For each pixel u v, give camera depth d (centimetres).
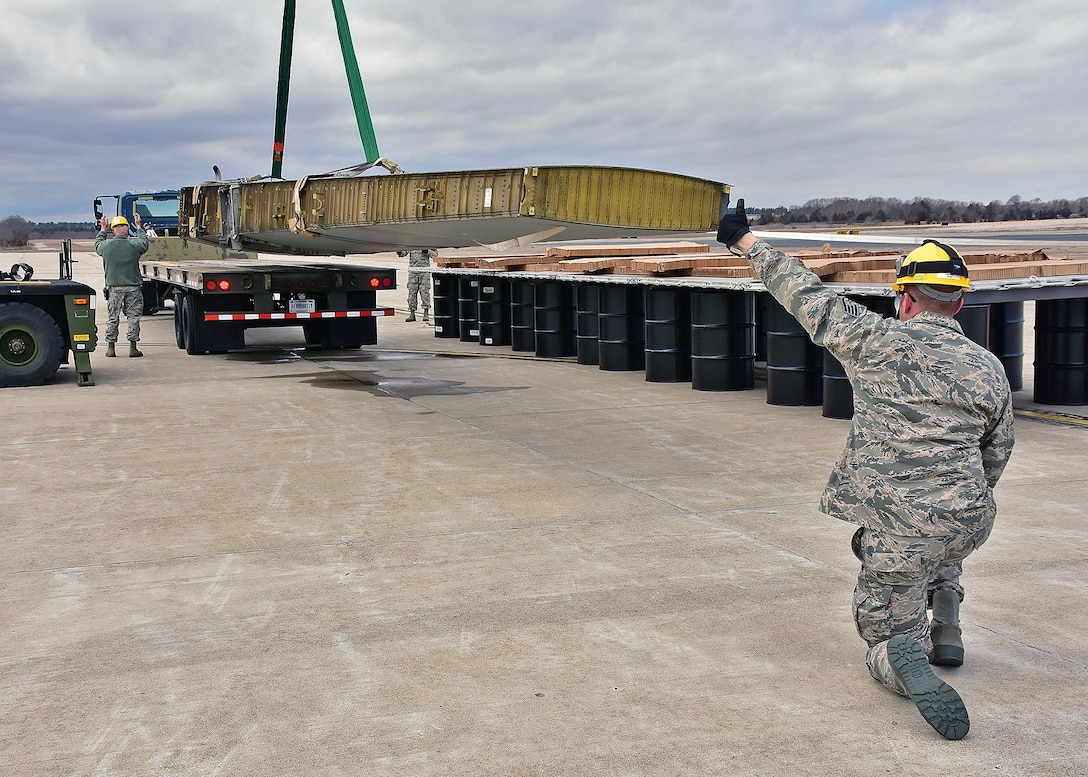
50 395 1134
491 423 933
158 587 495
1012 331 1034
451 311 1791
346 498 662
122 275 1491
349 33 1368
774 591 469
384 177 972
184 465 770
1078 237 3619
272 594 481
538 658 397
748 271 1056
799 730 333
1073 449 770
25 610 467
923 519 324
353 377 1271
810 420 916
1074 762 308
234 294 1440
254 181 1217
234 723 348
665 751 320
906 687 326
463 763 315
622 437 855
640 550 536
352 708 357
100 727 347
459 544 554
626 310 1268
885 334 332
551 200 838
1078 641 404
